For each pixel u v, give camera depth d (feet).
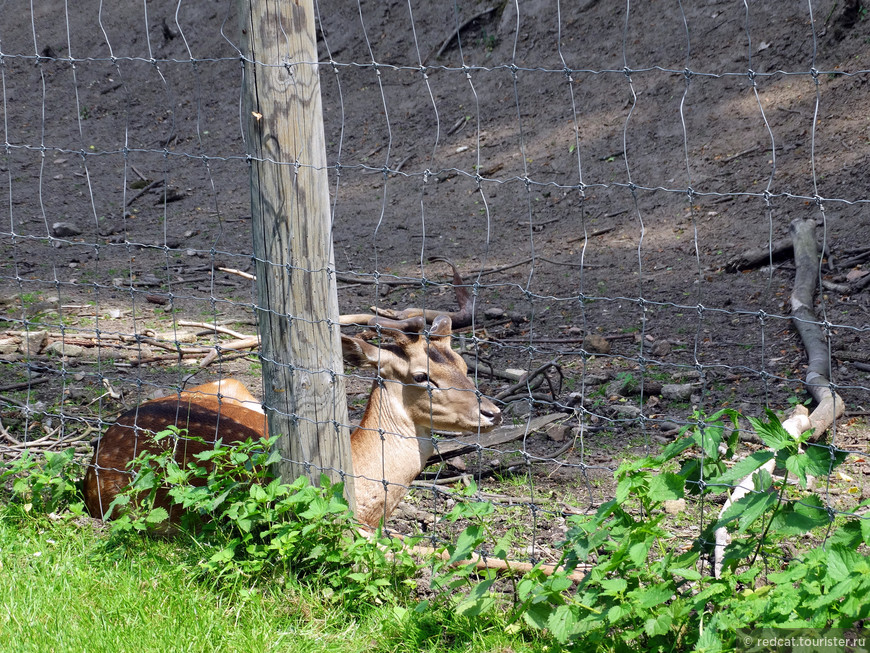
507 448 26.50
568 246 46.88
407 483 21.01
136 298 42.88
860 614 11.92
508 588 17.79
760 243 41.24
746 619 12.83
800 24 56.24
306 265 17.37
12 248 53.47
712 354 31.96
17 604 16.96
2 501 21.11
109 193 66.54
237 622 16.48
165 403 22.11
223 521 19.17
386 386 20.58
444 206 56.03
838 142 47.11
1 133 82.74
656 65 61.31
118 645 15.83
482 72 69.62
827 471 12.89
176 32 88.69
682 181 50.08
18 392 30.89
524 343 35.14
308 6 16.71
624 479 14.71
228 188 65.00
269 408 18.19
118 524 18.98
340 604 17.07
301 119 16.89
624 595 14.08
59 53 93.25
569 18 68.59
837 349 30.27
